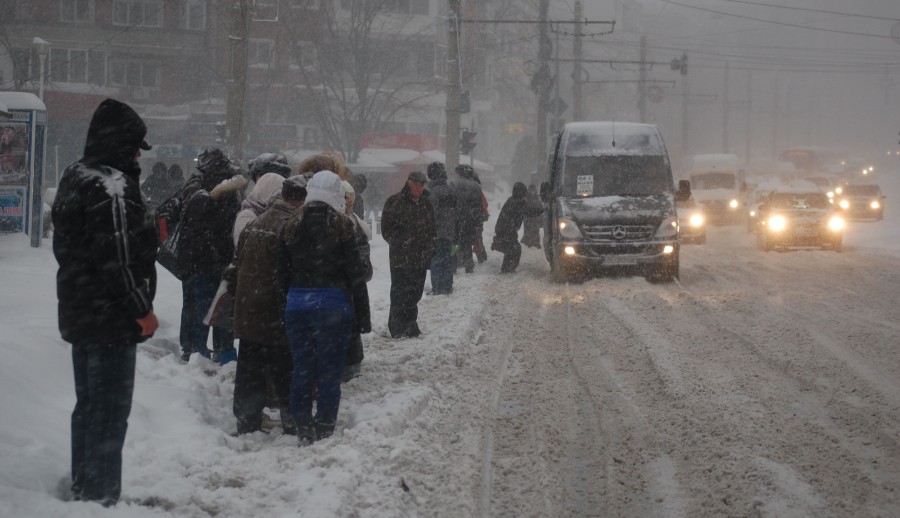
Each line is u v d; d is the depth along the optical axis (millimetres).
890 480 9219
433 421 11398
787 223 40031
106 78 84500
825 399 12523
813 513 8305
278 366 10844
